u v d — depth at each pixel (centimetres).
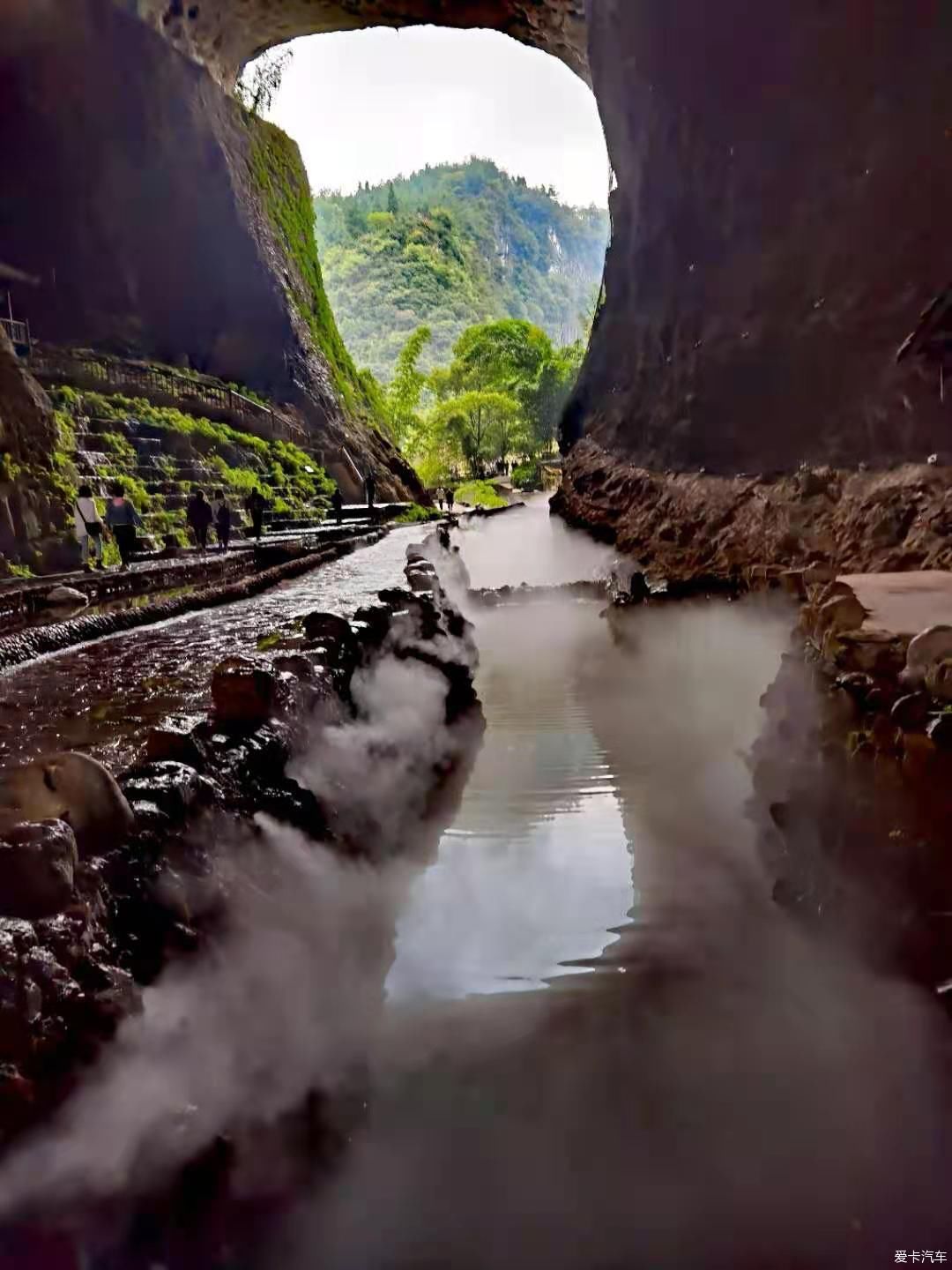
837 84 1204
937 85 991
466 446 6906
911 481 919
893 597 559
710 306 1712
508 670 1309
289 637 720
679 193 1900
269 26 3581
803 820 477
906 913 368
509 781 779
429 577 1112
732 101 1558
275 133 4197
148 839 253
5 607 902
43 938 196
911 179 1045
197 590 1074
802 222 1326
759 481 1376
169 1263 201
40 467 1559
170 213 3269
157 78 3128
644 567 1678
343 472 3759
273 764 367
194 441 2866
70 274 3027
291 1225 249
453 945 475
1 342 1608
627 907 531
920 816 362
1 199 2853
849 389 1147
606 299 2803
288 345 3794
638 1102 354
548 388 6850
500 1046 391
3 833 211
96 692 530
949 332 886
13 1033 177
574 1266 287
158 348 3294
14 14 2666
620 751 870
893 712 389
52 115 2858
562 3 2948
